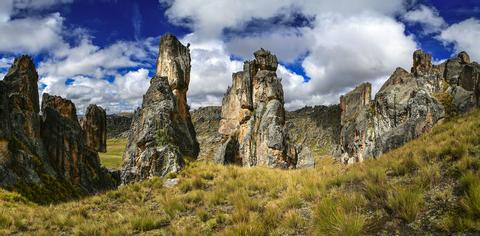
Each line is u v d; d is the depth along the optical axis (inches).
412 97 2507.4
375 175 590.9
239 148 2042.3
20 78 1444.4
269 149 1866.4
